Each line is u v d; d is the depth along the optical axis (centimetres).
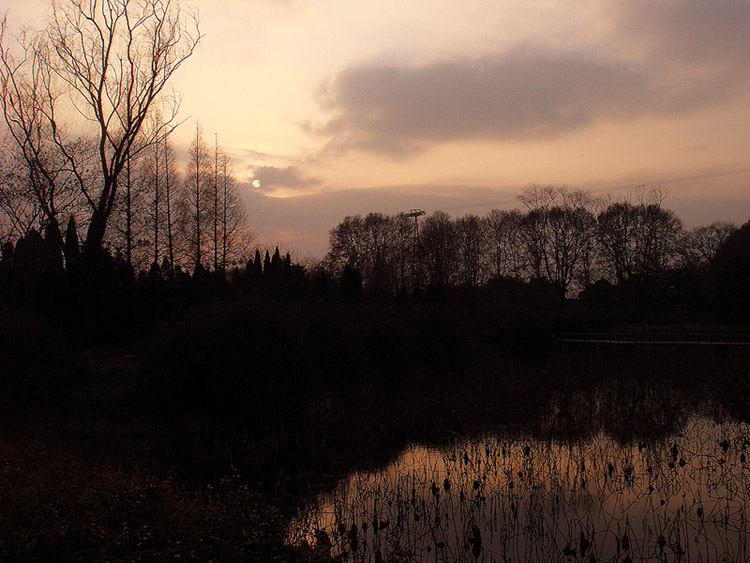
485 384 1877
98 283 2067
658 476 986
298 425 1455
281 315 1517
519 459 1120
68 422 1357
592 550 706
